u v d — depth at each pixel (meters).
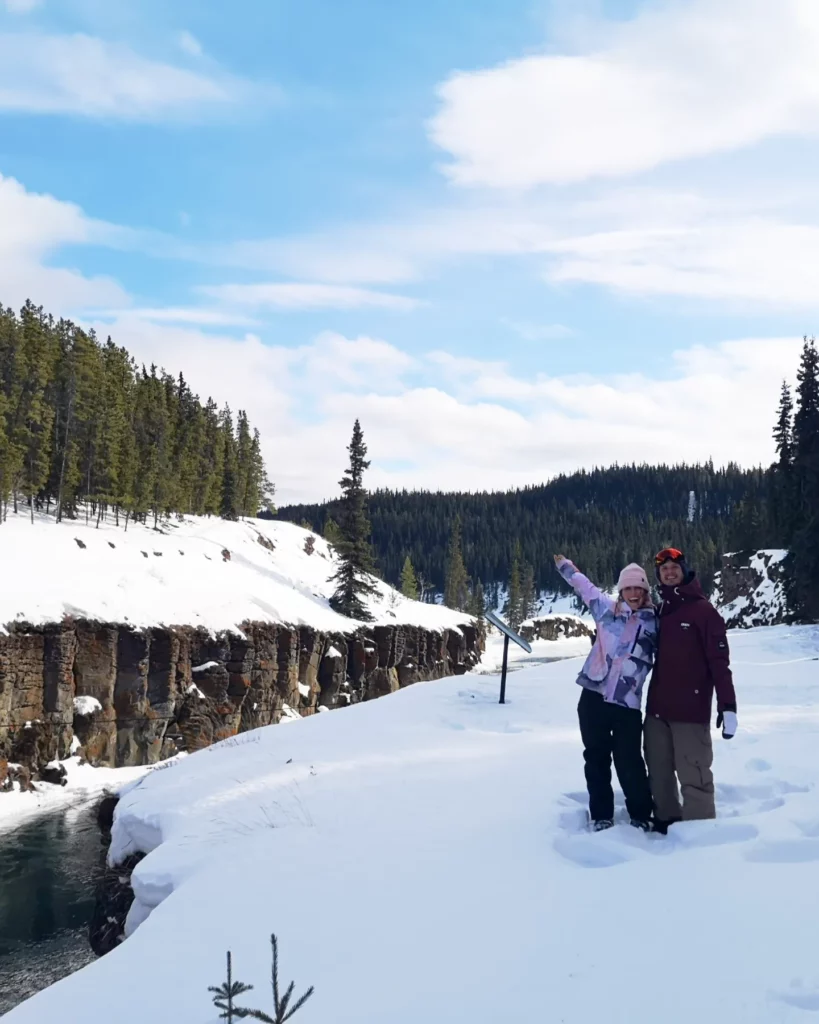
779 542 48.94
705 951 3.18
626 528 180.38
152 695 34.38
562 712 11.11
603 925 3.59
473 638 81.38
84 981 3.84
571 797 6.14
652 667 5.47
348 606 57.56
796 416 40.69
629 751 5.36
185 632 36.56
